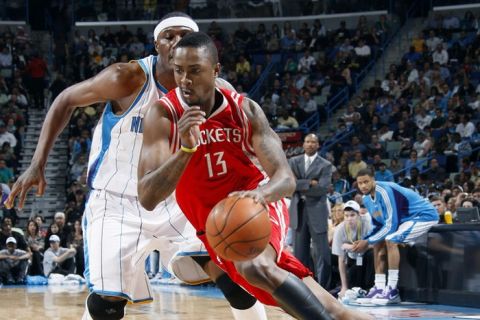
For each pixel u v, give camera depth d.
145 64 3.27
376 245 6.65
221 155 2.73
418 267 6.48
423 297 6.43
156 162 2.57
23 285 10.37
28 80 16.44
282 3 18.56
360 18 17.25
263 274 2.60
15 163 14.58
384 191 6.41
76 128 15.31
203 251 3.18
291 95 15.74
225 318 5.48
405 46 16.98
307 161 7.12
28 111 16.31
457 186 9.52
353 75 16.16
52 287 9.84
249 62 17.16
